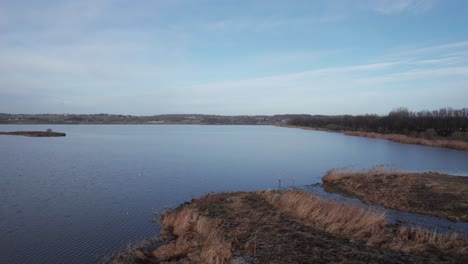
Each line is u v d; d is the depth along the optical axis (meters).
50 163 38.78
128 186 26.98
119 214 19.39
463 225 16.86
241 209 18.27
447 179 25.75
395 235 14.33
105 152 50.66
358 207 18.45
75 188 26.06
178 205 21.31
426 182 24.44
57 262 13.20
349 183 27.11
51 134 89.81
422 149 58.84
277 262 11.81
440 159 45.94
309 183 29.12
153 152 51.34
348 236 14.17
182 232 15.59
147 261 12.96
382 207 20.39
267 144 67.69
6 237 15.81
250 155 48.75
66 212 19.78
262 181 29.86
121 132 115.69
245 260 12.09
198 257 12.32
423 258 11.93
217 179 30.47
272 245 13.26
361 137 90.12
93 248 14.51
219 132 120.62
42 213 19.58
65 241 15.31
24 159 41.81
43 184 27.36
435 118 86.75
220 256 12.23
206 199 20.88
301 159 45.16
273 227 15.30
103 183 28.03
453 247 12.95
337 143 70.75
